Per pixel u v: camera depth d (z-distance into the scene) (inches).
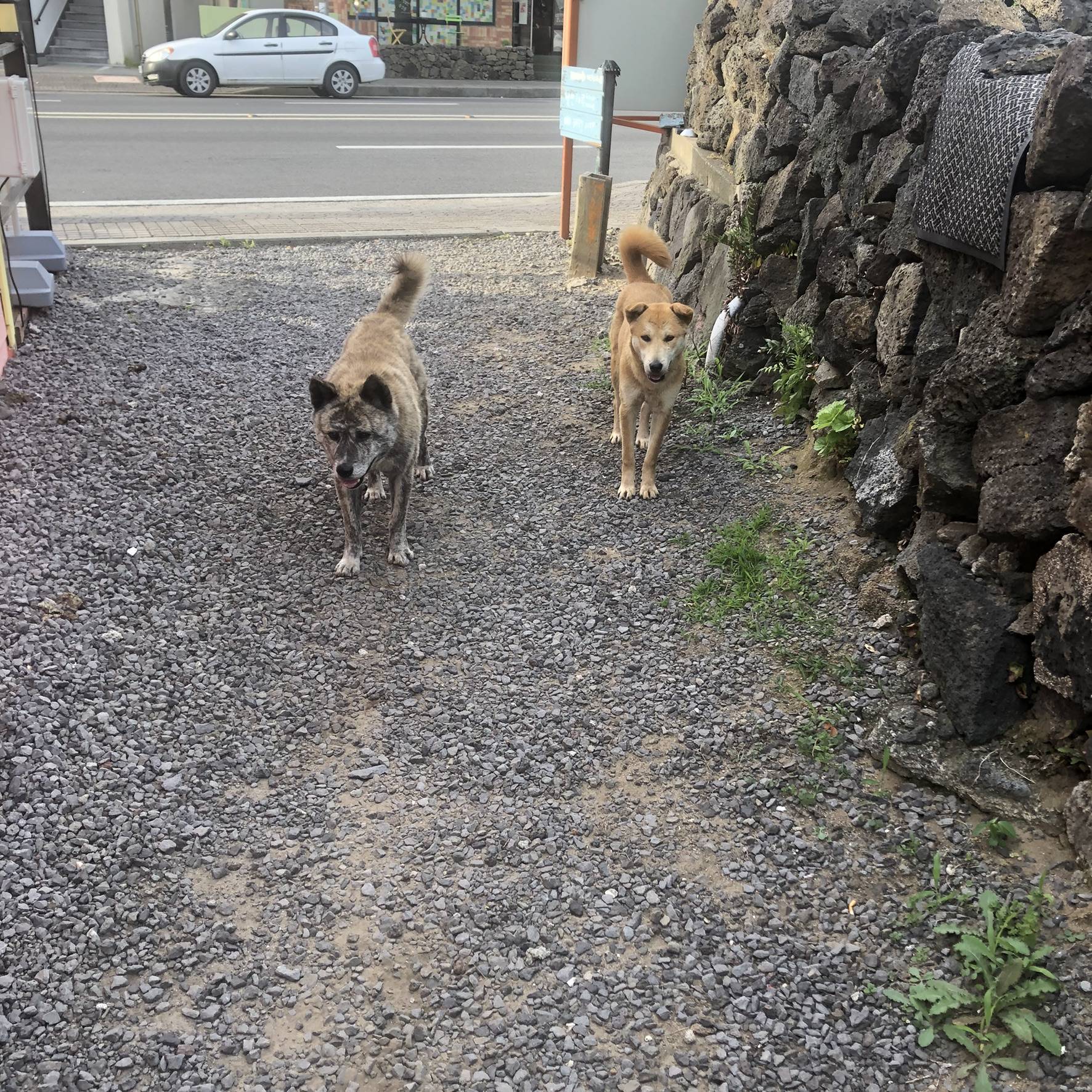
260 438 215.0
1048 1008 96.3
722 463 203.6
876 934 105.7
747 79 256.8
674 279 292.5
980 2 164.1
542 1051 93.4
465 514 192.2
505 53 1007.6
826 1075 91.7
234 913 107.3
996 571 126.3
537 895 110.5
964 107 132.6
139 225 383.2
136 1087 89.3
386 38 976.3
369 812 121.7
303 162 530.6
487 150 600.4
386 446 164.1
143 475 194.5
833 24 191.5
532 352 273.9
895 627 147.3
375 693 142.4
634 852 116.3
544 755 131.3
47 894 107.5
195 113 674.2
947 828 117.6
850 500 176.4
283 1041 93.8
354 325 286.5
